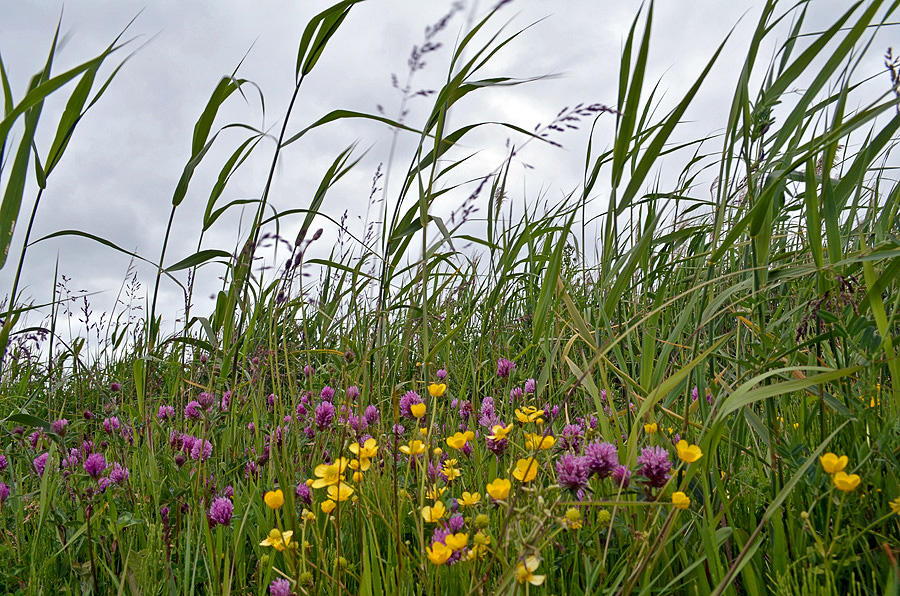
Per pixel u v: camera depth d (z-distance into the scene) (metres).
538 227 3.22
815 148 1.50
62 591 1.88
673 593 1.49
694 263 2.72
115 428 2.89
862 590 1.40
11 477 2.52
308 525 1.79
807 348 2.07
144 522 1.95
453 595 1.51
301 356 3.36
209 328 3.07
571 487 1.41
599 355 1.64
